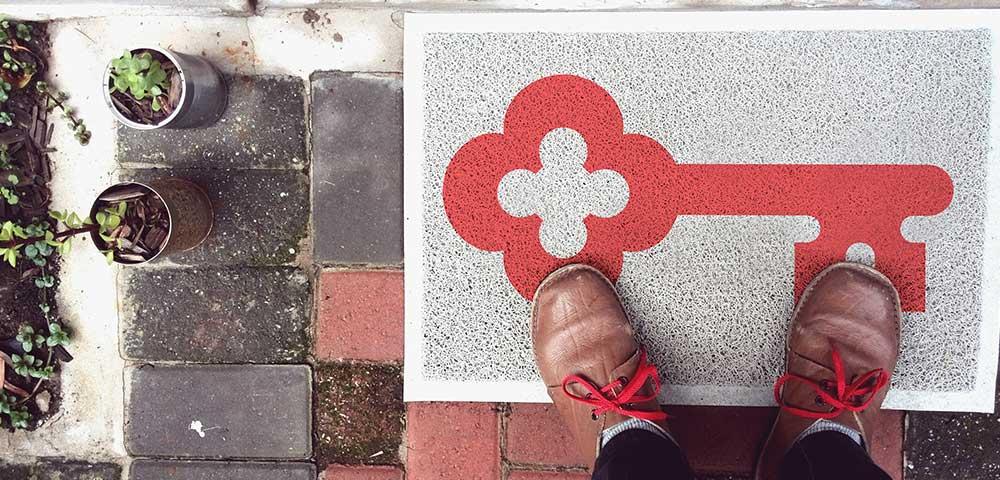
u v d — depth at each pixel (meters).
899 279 0.98
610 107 0.99
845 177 0.97
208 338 1.00
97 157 0.99
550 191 0.99
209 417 1.01
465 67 0.99
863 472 0.80
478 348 1.00
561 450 0.99
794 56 0.97
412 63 0.98
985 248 0.97
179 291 1.00
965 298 0.97
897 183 0.97
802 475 0.86
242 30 0.98
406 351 1.00
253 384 1.00
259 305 1.00
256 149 0.99
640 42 0.98
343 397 1.00
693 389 0.99
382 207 0.99
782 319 0.99
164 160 0.99
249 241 0.99
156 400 1.01
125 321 1.01
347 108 0.98
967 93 0.96
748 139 0.98
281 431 1.00
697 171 0.98
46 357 1.01
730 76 0.98
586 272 0.98
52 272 1.00
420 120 0.99
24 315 1.00
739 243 0.99
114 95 0.88
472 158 0.99
